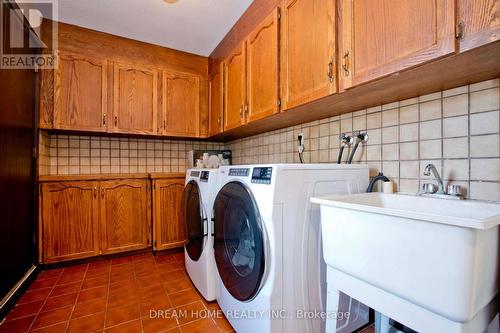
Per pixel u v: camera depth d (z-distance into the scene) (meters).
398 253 0.75
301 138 2.06
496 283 0.75
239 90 2.13
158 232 2.60
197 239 1.79
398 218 0.74
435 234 0.66
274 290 1.08
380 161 1.45
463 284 0.62
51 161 2.51
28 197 1.99
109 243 2.44
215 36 2.48
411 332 1.08
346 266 0.91
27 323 1.45
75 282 1.96
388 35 0.97
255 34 1.87
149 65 2.63
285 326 1.11
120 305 1.64
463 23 0.77
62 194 2.23
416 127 1.28
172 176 2.69
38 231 2.12
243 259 1.28
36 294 1.77
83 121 2.33
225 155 3.16
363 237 0.85
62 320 1.47
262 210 1.13
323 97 1.29
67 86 2.27
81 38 2.32
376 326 1.15
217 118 2.63
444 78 1.02
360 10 1.09
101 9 2.03
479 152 1.06
